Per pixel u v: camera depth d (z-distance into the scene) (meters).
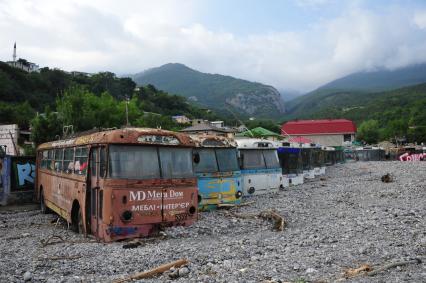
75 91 46.28
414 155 74.44
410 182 29.19
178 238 12.69
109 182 11.99
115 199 11.96
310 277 8.11
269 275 8.34
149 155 12.80
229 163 19.23
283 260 9.56
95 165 12.91
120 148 12.36
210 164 18.53
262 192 24.05
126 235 12.09
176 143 13.34
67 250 11.52
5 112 66.38
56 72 119.75
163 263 9.81
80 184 14.06
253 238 12.74
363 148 83.69
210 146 18.73
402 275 7.98
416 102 152.25
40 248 12.46
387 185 27.88
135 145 12.58
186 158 13.62
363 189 26.09
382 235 12.12
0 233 16.34
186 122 112.31
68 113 43.47
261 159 24.42
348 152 80.69
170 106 144.50
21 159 25.48
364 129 133.88
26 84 103.75
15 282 8.58
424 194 22.02
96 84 125.88
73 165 15.30
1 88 91.31
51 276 9.05
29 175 25.69
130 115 52.12
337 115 195.50
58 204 17.59
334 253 10.05
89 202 13.40
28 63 156.75
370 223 13.94
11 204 24.73
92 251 11.15
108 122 47.22
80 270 9.47
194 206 13.60
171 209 12.97
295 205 19.70
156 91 157.25
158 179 12.73
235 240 12.34
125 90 137.88
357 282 7.61
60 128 41.75
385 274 8.16
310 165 35.88
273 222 15.41
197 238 12.89
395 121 125.38
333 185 29.75
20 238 14.86
